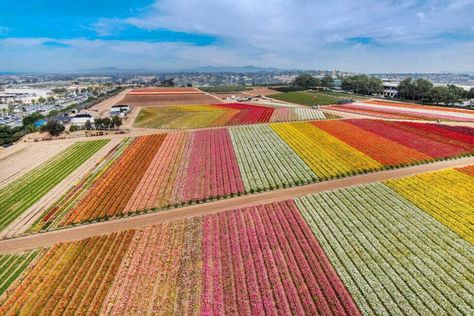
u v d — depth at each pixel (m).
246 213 45.16
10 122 153.12
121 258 36.72
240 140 84.00
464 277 31.16
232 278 32.66
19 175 66.06
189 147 80.12
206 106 159.38
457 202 44.81
